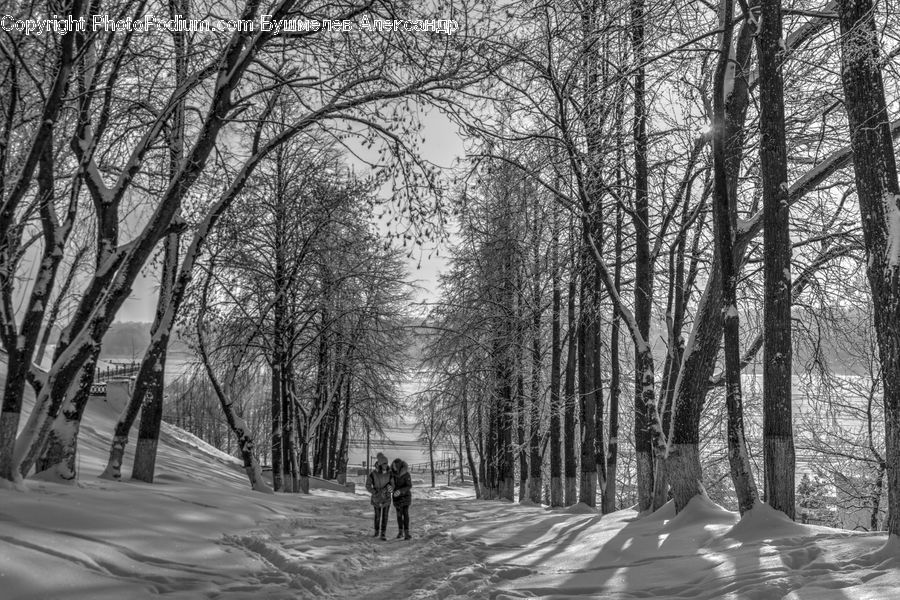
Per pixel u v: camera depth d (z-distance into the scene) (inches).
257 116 795.4
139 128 564.7
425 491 1862.7
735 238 452.1
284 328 992.2
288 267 971.3
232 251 887.1
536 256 989.2
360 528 552.1
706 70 555.2
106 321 424.8
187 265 638.5
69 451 470.6
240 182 557.3
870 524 954.7
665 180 656.4
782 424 361.1
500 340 1063.0
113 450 597.9
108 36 463.5
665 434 582.2
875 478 957.8
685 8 523.8
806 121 512.4
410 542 471.8
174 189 432.1
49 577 231.6
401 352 1333.7
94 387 1259.8
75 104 458.0
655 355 908.6
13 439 384.8
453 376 1151.0
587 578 305.0
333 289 1037.8
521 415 1055.6
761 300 642.2
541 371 1016.9
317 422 1206.3
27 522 292.0
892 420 262.8
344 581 322.3
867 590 213.0
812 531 319.0
